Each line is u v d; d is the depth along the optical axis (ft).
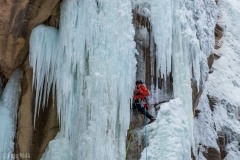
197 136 44.68
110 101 28.66
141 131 30.19
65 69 28.68
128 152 29.48
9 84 29.73
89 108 28.48
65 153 28.07
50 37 29.04
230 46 61.05
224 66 57.52
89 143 27.76
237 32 63.57
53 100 28.91
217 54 58.65
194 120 46.26
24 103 29.04
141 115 30.78
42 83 28.68
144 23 32.35
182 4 33.81
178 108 30.89
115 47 29.55
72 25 29.14
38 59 28.55
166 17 32.27
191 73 33.32
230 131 50.78
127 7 30.63
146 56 31.94
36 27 28.86
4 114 29.04
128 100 29.48
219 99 52.60
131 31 30.48
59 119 28.43
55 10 29.30
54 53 29.04
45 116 29.14
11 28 27.94
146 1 32.60
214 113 51.01
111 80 28.86
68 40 28.89
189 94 32.37
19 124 28.94
